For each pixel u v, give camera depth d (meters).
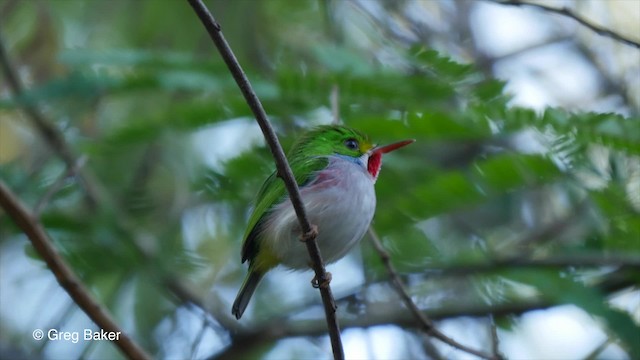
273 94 9.40
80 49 9.33
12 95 10.37
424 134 9.30
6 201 8.30
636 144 8.66
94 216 11.09
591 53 13.97
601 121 8.70
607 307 9.34
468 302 11.46
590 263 10.26
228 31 12.46
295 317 12.42
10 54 12.27
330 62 9.38
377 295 11.89
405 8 13.60
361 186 8.80
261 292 12.91
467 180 9.50
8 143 13.28
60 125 11.60
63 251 10.73
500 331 11.47
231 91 9.37
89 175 11.52
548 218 12.82
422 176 10.22
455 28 14.03
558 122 8.74
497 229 12.62
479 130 9.11
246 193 10.11
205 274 12.35
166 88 9.19
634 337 9.04
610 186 9.61
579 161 8.98
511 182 9.44
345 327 11.33
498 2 8.74
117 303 12.20
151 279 11.33
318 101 9.56
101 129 11.95
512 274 10.11
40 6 12.31
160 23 12.53
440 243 12.12
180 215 12.15
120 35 12.68
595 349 11.33
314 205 8.52
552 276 9.86
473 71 9.27
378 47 12.81
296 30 12.78
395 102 9.47
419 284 11.79
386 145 9.36
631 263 10.20
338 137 9.23
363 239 10.96
